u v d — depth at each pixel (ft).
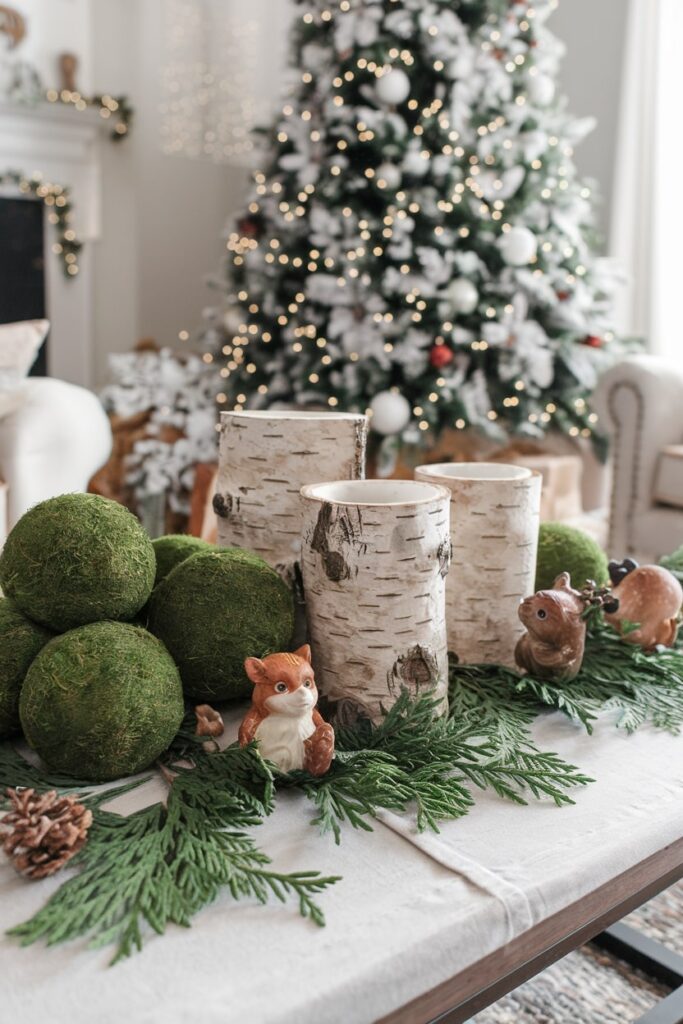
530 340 8.53
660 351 10.53
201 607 2.45
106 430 6.29
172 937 1.63
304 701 2.16
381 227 8.47
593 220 9.71
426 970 1.62
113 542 2.31
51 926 1.63
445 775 2.22
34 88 11.48
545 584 3.16
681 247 10.31
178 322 13.24
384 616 2.34
